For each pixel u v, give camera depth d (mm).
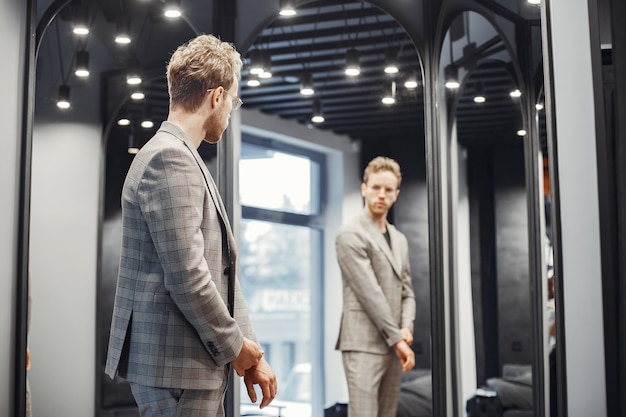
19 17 3141
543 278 3861
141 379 2209
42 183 3889
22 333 3070
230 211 3836
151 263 2242
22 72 3152
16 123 3115
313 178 7602
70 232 3967
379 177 4293
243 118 6766
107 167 4023
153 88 4004
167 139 2291
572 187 2691
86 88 3945
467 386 6016
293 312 7672
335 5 4434
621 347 2586
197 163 2283
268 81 6164
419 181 6855
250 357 2312
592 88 2699
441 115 3994
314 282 7707
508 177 5727
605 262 2621
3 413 2996
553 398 2777
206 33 3920
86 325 4000
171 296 2166
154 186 2180
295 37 5047
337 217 7531
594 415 2602
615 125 2652
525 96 3654
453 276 4145
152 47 3963
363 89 6277
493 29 3688
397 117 6898
